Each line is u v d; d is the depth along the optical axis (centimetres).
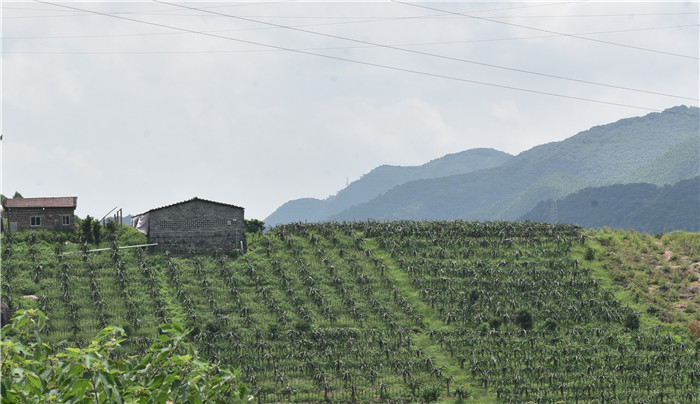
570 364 7762
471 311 9081
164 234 10519
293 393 7131
